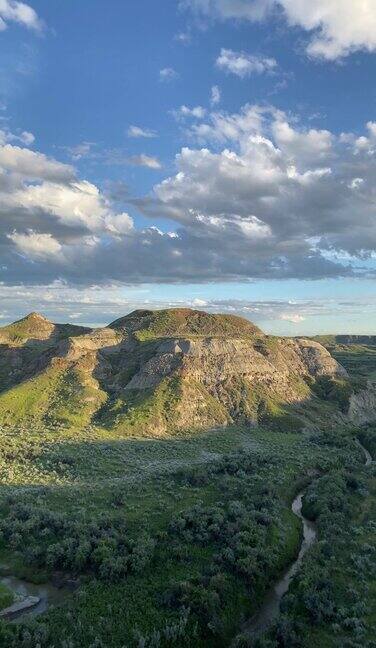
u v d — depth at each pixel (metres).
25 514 74.62
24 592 57.72
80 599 54.12
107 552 61.69
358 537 72.12
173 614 51.91
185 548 64.44
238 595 56.62
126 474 102.44
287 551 68.38
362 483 95.81
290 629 49.66
